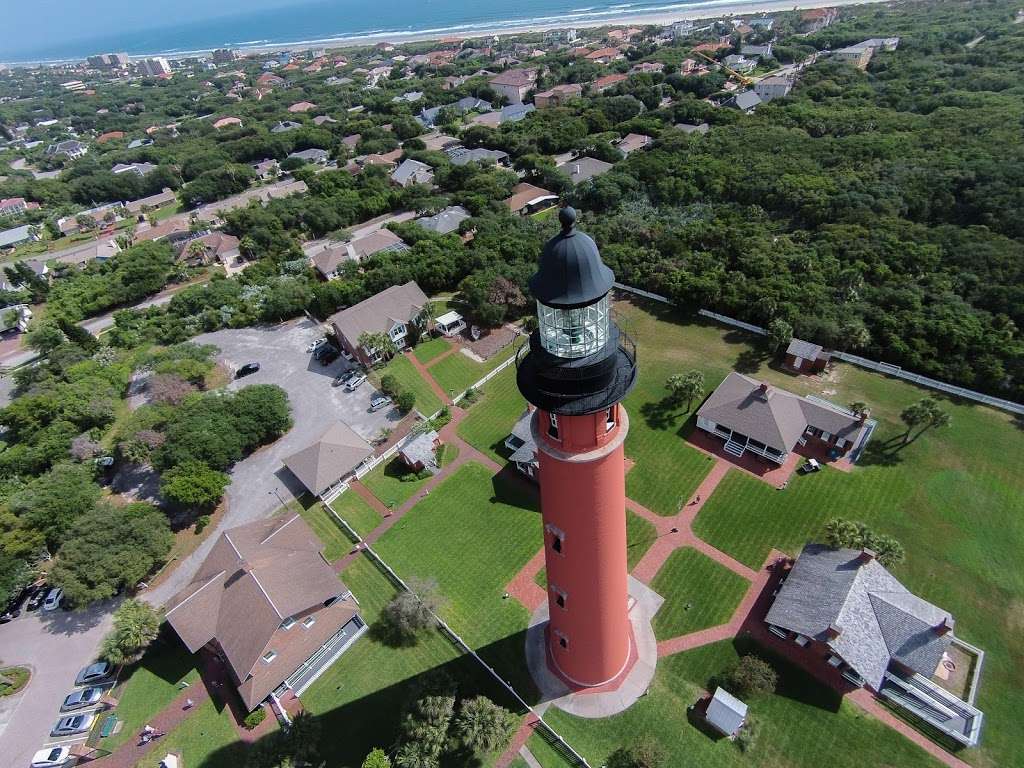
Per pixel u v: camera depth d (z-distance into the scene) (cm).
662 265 7188
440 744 2997
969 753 2984
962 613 3600
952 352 5366
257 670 3512
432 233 9119
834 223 7612
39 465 5694
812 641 3450
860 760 2998
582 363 1700
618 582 2634
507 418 5656
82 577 4181
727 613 3731
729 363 5988
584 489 2066
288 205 11425
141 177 15638
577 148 12425
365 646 3803
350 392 6372
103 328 8862
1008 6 17312
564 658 3212
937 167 8200
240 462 5547
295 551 4178
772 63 17038
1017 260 6094
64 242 13175
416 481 5053
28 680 3950
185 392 6169
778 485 4584
